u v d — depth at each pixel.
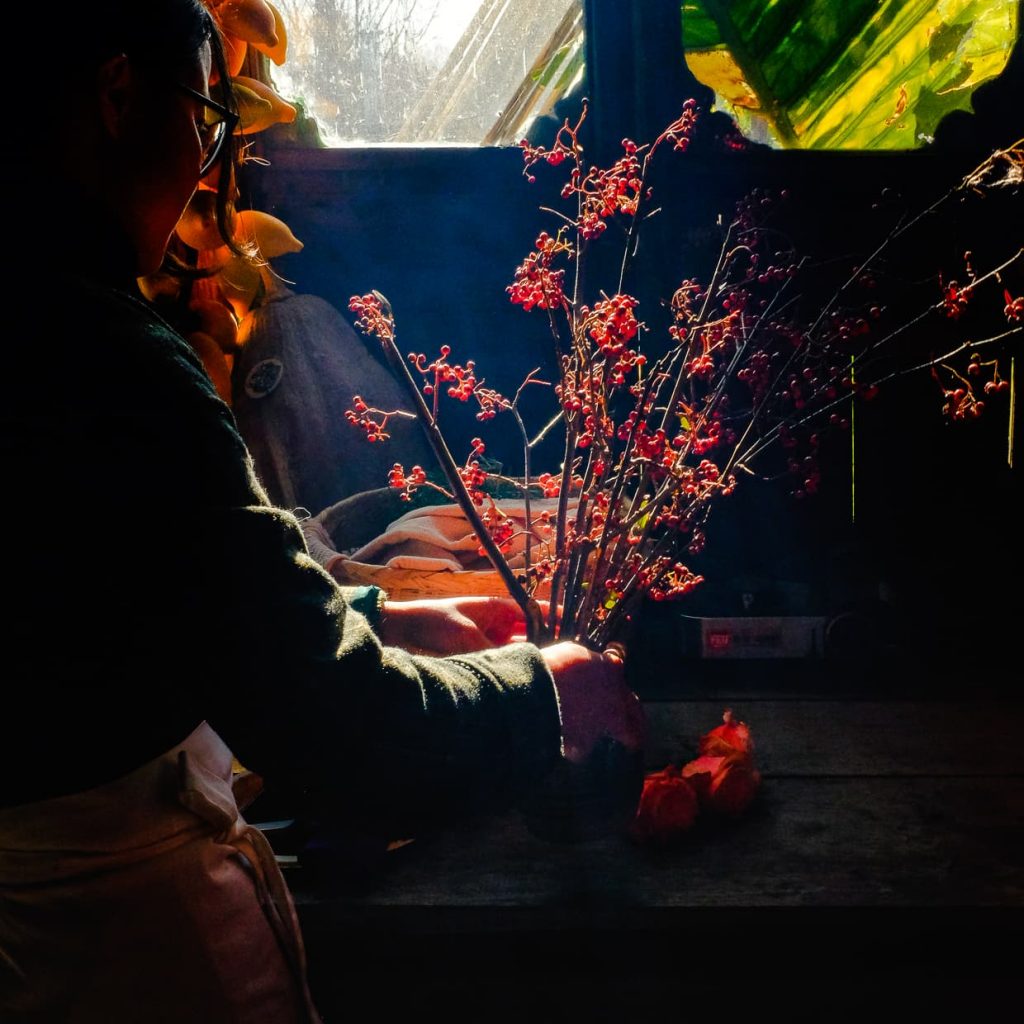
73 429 0.53
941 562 2.10
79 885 0.60
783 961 1.06
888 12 2.37
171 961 0.62
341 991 1.07
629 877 1.08
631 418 1.07
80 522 0.53
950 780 1.34
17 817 0.59
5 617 0.55
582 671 0.84
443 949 1.07
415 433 2.28
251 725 0.54
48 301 0.55
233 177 0.81
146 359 0.55
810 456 1.28
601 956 1.07
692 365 1.13
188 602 0.54
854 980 1.06
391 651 0.63
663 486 1.12
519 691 0.68
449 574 1.49
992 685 1.76
